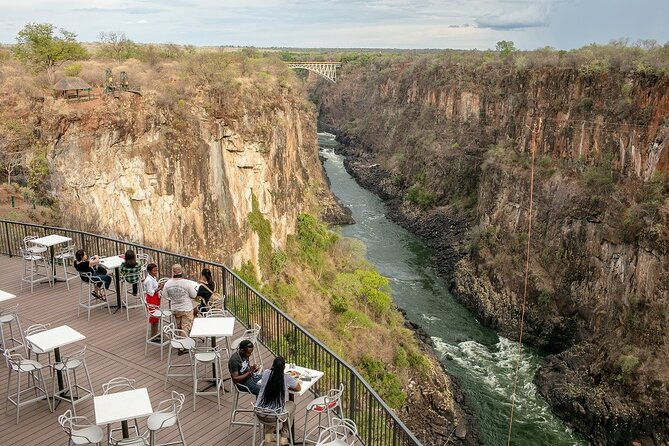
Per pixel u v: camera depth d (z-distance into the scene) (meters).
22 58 48.53
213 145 46.47
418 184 99.75
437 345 50.94
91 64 45.62
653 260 45.94
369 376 39.41
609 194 56.22
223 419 13.48
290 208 62.22
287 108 63.19
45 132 37.59
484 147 89.38
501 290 59.72
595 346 46.84
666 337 42.50
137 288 19.36
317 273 59.72
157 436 12.75
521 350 51.25
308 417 13.77
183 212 43.53
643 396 39.72
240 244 49.34
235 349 14.66
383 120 138.25
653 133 54.00
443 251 74.69
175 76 46.59
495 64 98.06
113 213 38.84
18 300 19.55
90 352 16.33
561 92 69.44
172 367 15.50
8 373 14.23
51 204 37.22
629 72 59.94
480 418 40.22
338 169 126.19
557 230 60.47
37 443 12.38
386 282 58.12
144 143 40.66
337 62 179.50
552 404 41.66
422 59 131.38
